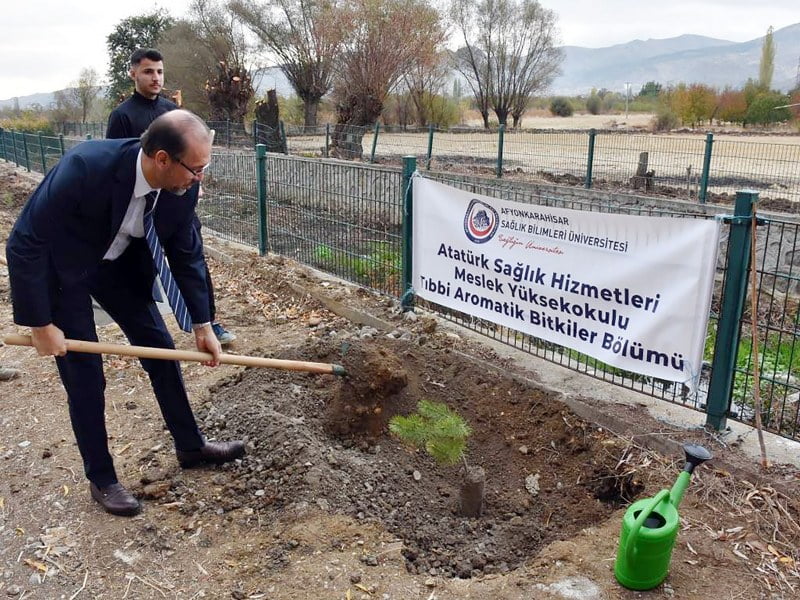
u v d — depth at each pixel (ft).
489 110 116.26
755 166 43.11
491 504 12.71
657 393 14.51
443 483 13.19
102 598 9.50
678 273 12.75
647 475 12.19
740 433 13.09
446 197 17.31
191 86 116.78
